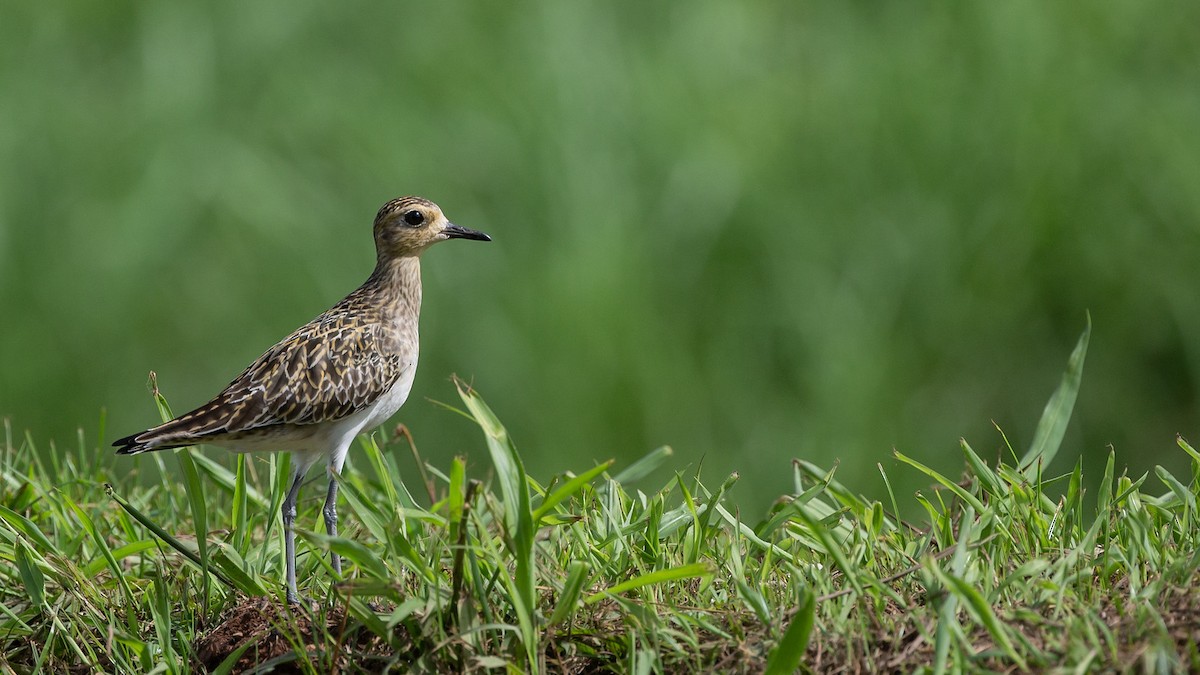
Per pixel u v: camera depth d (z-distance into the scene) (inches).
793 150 682.2
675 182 667.4
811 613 255.1
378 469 335.9
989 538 290.0
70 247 677.3
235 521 345.1
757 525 331.3
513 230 662.5
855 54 724.7
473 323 631.2
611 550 316.8
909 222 651.5
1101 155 652.1
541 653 278.1
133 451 341.7
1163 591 275.6
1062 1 701.3
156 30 727.1
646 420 602.5
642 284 636.7
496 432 281.9
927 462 590.6
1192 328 612.4
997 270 637.9
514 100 687.1
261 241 664.4
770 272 649.0
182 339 658.2
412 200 394.0
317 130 699.4
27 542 343.0
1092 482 547.2
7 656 315.3
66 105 722.2
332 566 336.5
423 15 740.0
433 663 280.4
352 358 366.0
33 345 650.8
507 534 278.4
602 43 716.0
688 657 277.1
